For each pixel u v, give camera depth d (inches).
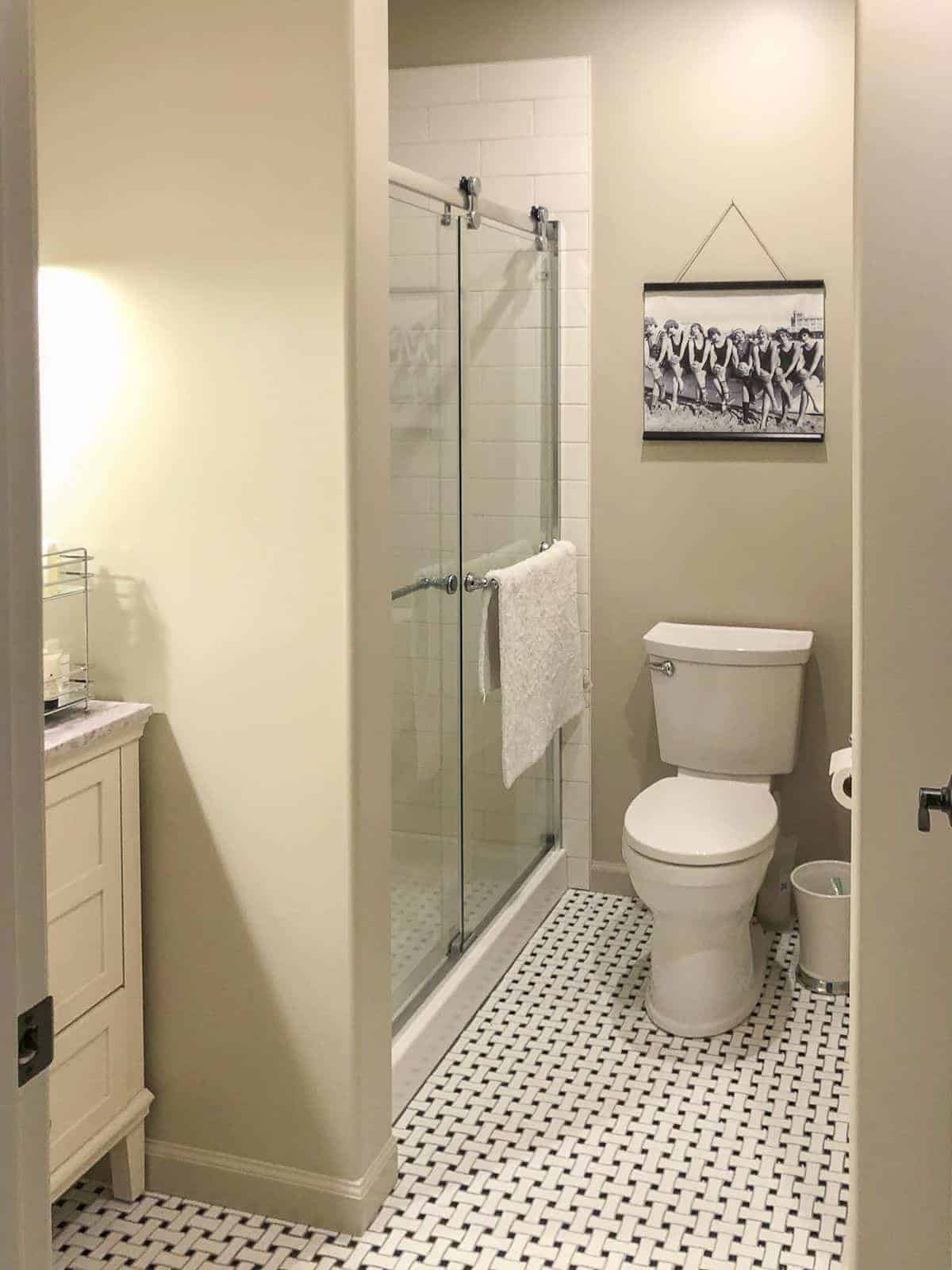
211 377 90.8
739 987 128.0
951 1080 68.7
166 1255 92.4
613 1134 108.2
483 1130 108.7
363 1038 94.9
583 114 148.5
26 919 33.0
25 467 31.9
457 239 121.4
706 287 146.3
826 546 147.4
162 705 95.0
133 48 89.9
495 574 126.5
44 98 92.1
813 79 141.8
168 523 93.1
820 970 134.8
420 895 119.9
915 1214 69.9
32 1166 33.9
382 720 95.8
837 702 149.0
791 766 143.5
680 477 150.9
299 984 94.2
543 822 158.2
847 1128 108.1
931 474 65.2
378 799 95.7
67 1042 88.3
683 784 139.0
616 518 153.9
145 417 92.7
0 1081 30.5
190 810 95.3
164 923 97.0
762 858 123.7
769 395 146.6
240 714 93.2
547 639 139.9
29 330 31.8
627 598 155.0
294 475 89.8
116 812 92.4
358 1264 91.7
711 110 144.8
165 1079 98.7
